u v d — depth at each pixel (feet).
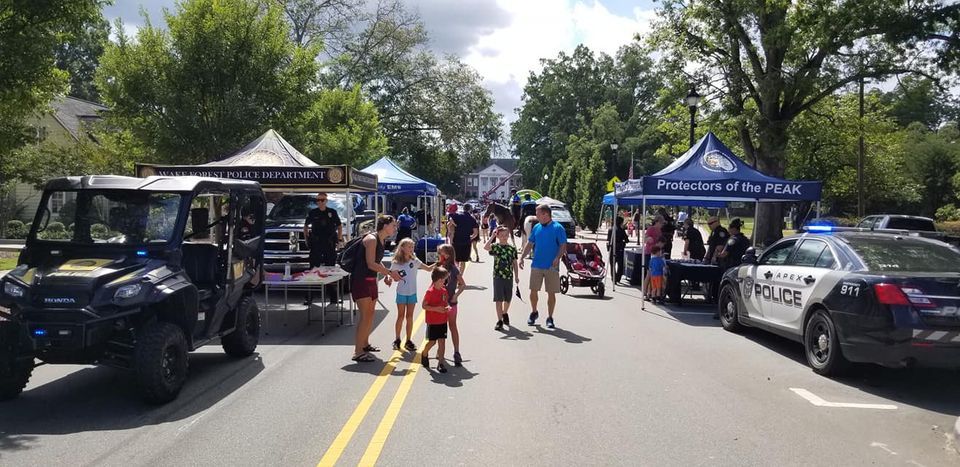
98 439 19.62
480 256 89.76
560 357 30.63
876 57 83.30
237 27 70.85
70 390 25.00
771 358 30.86
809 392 25.25
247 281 29.91
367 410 22.40
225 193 28.07
